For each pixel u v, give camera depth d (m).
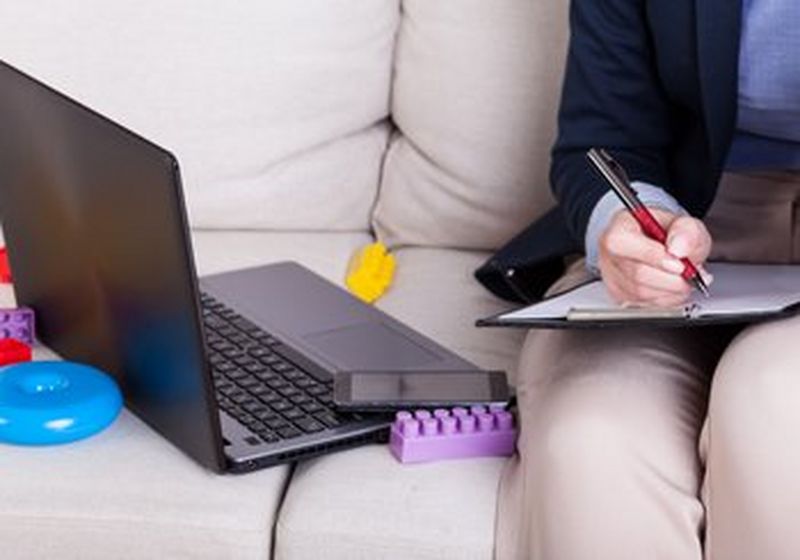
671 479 1.71
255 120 2.42
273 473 1.86
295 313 2.18
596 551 1.71
